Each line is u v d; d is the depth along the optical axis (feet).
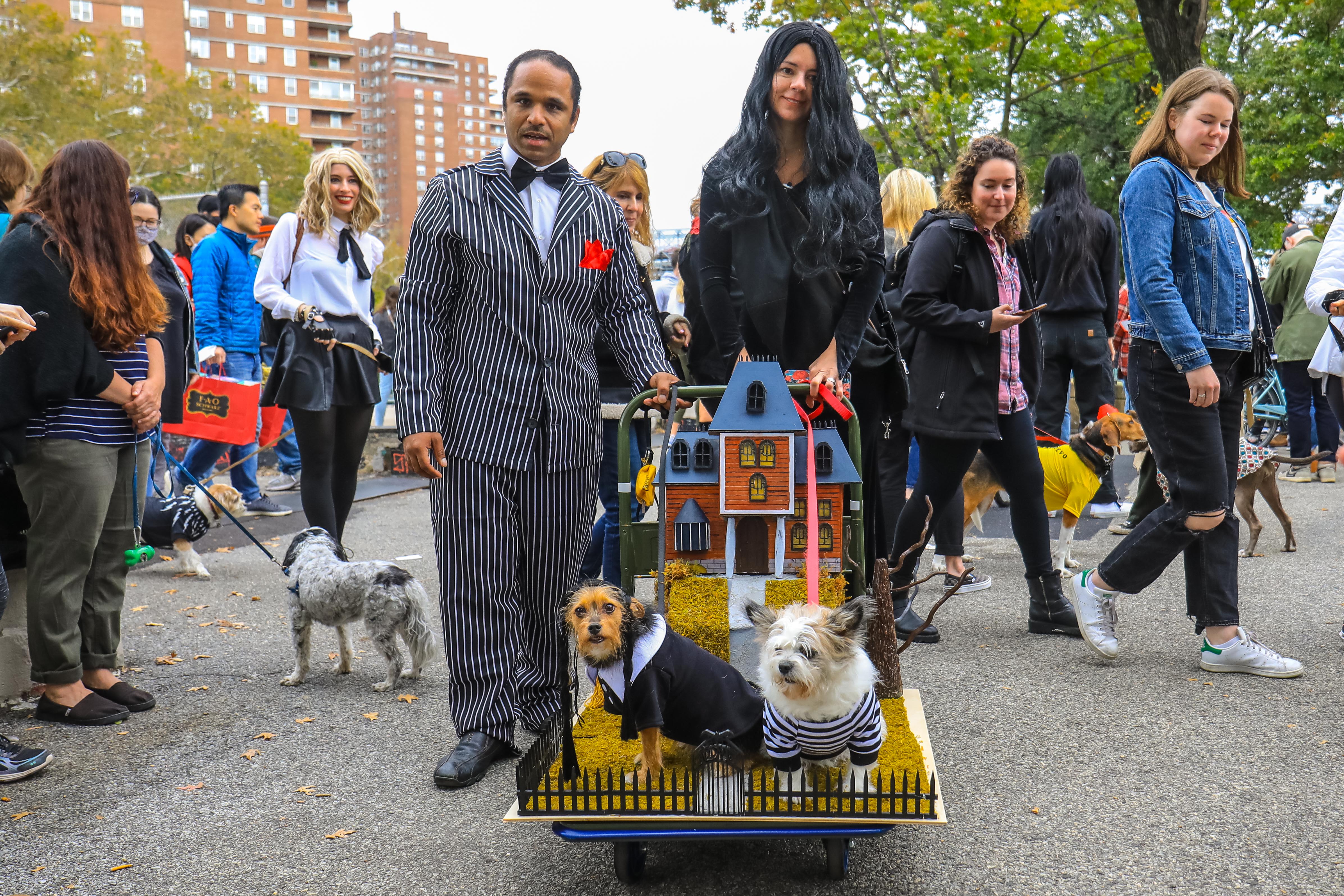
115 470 13.35
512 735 11.73
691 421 11.96
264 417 28.02
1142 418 14.15
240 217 26.53
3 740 11.54
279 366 18.37
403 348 11.17
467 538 11.37
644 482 10.92
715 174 11.56
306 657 14.88
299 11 406.82
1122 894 8.59
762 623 8.64
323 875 9.20
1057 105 86.38
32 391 12.25
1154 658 15.08
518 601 11.89
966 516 20.71
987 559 22.34
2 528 13.89
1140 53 67.67
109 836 10.03
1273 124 78.07
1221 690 13.65
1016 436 16.21
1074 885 8.74
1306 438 30.86
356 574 14.44
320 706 13.87
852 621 8.42
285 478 32.58
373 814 10.44
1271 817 9.94
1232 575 14.33
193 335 16.66
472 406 11.28
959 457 15.61
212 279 25.94
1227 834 9.61
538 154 11.67
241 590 20.33
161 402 15.28
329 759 11.97
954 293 15.71
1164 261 13.41
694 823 8.25
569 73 11.63
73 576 13.09
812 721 8.41
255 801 10.80
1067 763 11.35
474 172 11.47
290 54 407.03
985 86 69.36
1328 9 74.64
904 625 16.29
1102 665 14.84
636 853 8.91
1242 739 11.90
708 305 11.82
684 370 16.72
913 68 68.59
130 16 310.65
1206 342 13.60
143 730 13.00
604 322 12.35
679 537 10.57
